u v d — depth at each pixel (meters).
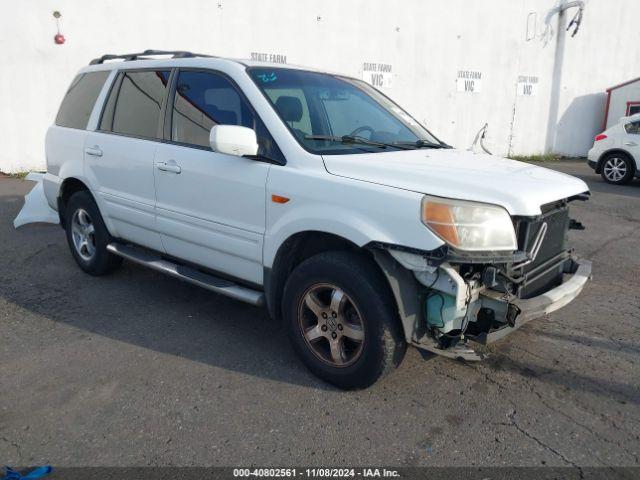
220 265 3.86
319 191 3.13
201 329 4.12
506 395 3.30
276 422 2.98
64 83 11.01
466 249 2.74
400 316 2.91
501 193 2.91
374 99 4.44
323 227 3.08
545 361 3.73
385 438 2.87
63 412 3.03
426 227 2.74
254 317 4.36
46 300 4.61
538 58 17.56
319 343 3.43
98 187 4.75
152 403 3.14
